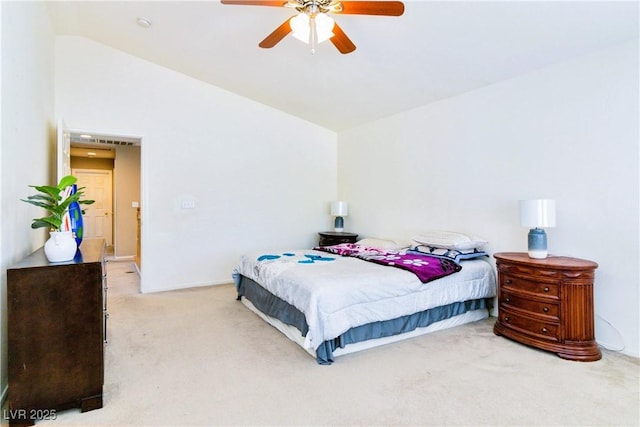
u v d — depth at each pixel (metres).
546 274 2.51
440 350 2.58
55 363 1.75
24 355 1.70
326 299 2.38
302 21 2.26
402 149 4.45
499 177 3.32
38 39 2.82
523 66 3.00
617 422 1.71
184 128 4.46
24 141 2.32
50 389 1.75
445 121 3.87
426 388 2.04
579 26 2.38
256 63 3.81
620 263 2.52
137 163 7.18
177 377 2.16
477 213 3.53
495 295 3.34
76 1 3.02
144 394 1.97
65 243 1.90
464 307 3.13
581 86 2.73
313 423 1.71
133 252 7.18
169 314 3.42
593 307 2.46
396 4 2.06
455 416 1.77
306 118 5.30
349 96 4.25
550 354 2.49
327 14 2.40
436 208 3.98
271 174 5.12
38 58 2.83
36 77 2.75
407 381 2.12
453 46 2.84
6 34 1.90
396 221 4.55
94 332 1.83
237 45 3.47
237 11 2.92
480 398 1.93
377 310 2.59
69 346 1.78
